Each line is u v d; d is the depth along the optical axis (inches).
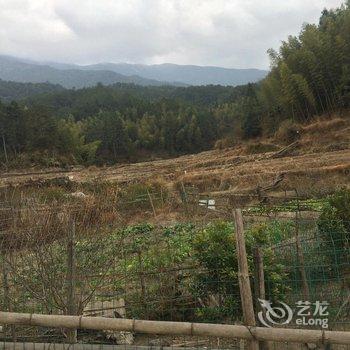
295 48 2026.3
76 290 242.4
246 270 176.6
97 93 4896.7
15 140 2544.3
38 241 233.0
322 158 1252.5
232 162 1512.1
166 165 1749.5
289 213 514.6
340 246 296.0
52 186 916.6
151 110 3932.1
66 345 196.9
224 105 3978.8
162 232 468.4
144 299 265.6
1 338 229.0
